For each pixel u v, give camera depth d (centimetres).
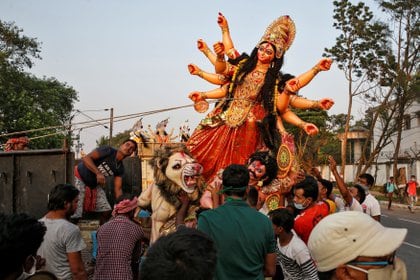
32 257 287
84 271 432
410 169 3588
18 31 2202
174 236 183
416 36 2858
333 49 2956
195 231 191
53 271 420
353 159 4938
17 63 2209
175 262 173
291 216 432
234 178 377
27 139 778
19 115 1931
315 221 512
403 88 2909
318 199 571
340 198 703
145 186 852
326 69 707
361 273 257
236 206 373
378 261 257
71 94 2764
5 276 263
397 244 256
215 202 534
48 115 2033
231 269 349
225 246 351
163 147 627
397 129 3106
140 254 530
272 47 763
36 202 563
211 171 743
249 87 759
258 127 743
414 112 3697
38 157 568
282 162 712
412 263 956
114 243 452
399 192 2947
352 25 2888
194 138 750
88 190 637
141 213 654
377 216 678
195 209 611
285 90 728
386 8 2858
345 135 3006
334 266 262
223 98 791
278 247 441
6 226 268
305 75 715
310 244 276
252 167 663
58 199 435
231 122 744
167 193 599
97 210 648
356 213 270
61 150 561
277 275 536
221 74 789
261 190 681
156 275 172
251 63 771
